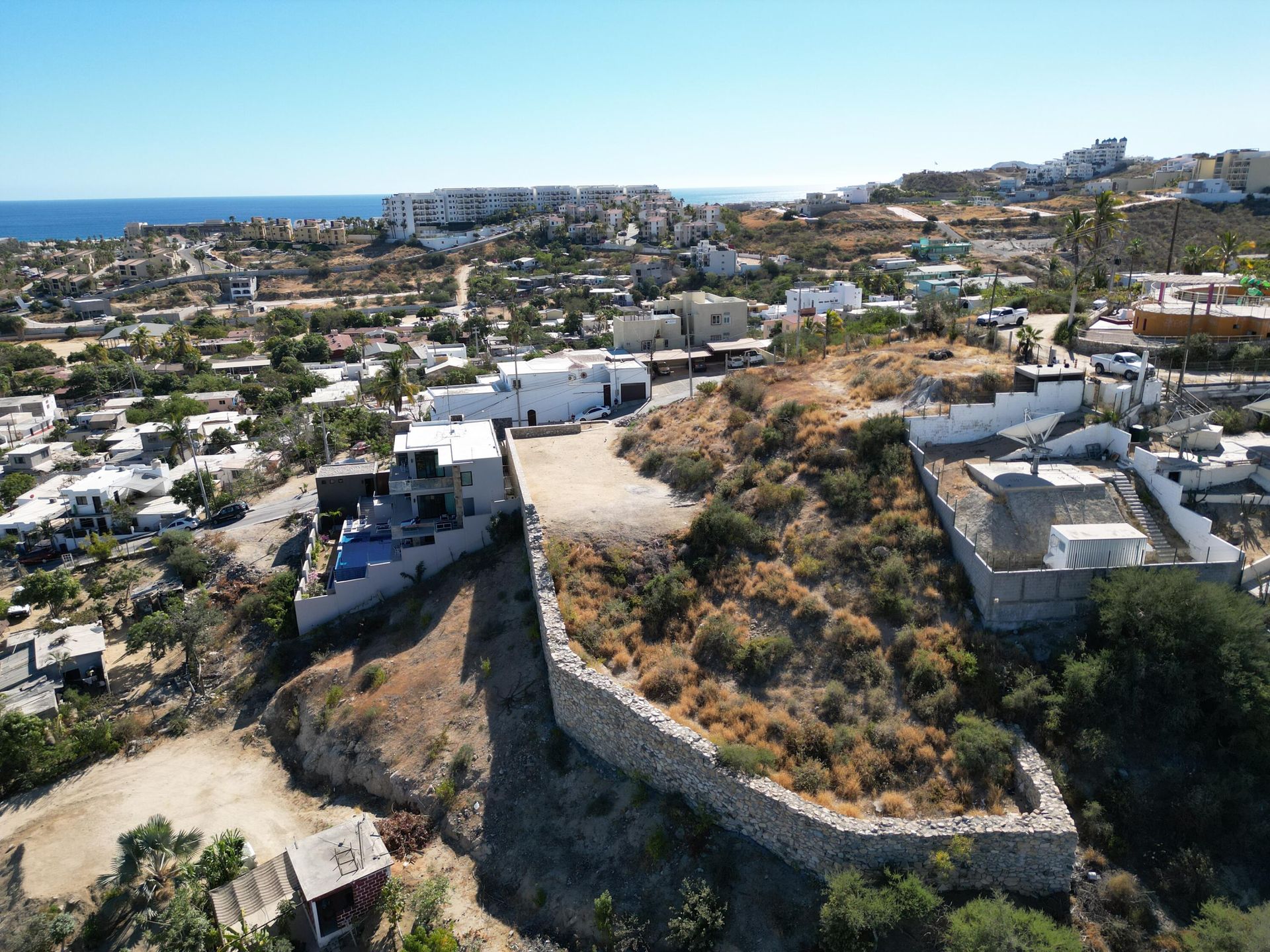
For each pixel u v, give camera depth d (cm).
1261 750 2391
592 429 5847
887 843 2269
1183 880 2227
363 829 2892
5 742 3594
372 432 7581
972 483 3438
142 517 6444
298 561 4950
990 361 4534
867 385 4431
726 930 2319
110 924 2889
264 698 4059
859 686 2838
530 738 3153
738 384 4812
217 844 2919
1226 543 2930
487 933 2572
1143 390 3872
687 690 2927
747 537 3503
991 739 2538
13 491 7738
